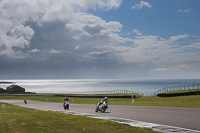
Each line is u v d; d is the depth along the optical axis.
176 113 16.19
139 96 47.75
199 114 15.22
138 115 16.00
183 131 9.80
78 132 9.55
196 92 37.34
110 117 15.04
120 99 44.81
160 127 10.82
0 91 102.25
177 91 41.56
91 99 50.28
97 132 9.59
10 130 9.58
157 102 29.67
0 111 20.02
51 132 9.44
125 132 9.56
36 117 14.62
